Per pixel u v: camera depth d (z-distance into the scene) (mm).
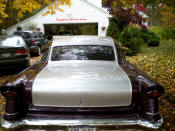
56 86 2143
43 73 2496
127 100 2139
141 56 10234
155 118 2080
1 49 6012
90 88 2115
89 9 18672
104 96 2107
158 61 8664
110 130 2068
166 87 4824
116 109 2139
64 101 2117
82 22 18984
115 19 15469
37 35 11680
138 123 2074
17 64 6340
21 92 2176
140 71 2707
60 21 19109
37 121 2086
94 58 3264
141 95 2154
